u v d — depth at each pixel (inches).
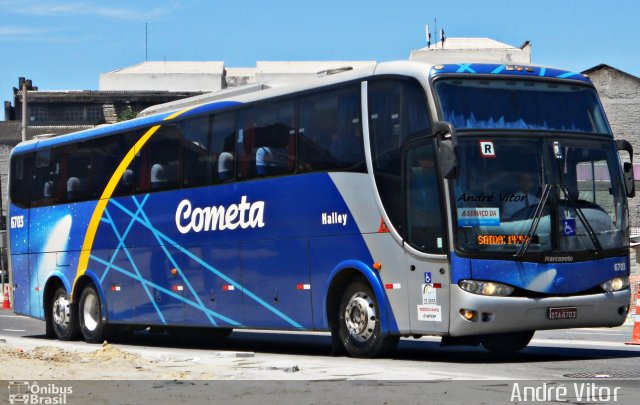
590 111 983.0
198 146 1238.3
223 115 1200.2
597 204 957.2
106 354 987.9
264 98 1139.3
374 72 993.5
